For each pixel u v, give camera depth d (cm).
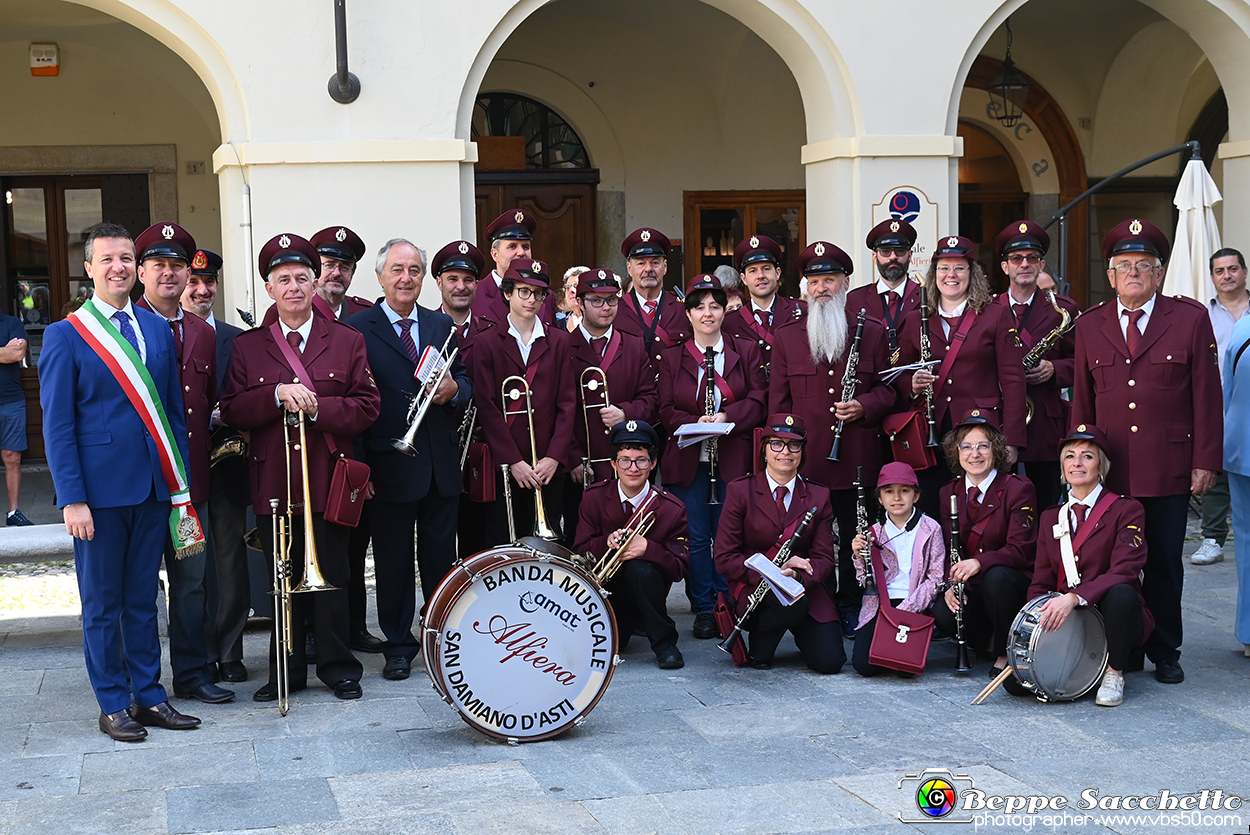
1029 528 566
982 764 446
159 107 1163
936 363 616
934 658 596
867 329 634
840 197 920
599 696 479
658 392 663
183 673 538
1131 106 1304
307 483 519
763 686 551
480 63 855
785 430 575
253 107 823
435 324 594
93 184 1177
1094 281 1334
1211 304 795
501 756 458
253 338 534
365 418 530
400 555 577
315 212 833
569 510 668
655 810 404
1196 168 850
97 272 482
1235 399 579
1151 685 548
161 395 493
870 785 425
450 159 842
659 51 1220
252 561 663
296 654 547
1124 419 556
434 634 464
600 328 654
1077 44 1266
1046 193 1327
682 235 1258
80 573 488
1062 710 511
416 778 435
